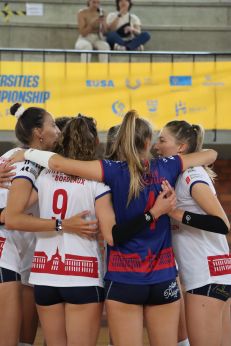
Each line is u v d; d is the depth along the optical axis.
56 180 4.55
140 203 4.40
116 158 4.68
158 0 14.49
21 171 4.63
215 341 4.62
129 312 4.28
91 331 4.41
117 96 10.28
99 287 4.45
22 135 5.02
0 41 13.33
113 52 10.84
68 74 10.29
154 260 4.36
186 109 10.30
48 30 13.43
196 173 4.62
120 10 12.95
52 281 4.38
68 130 4.62
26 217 4.45
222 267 4.73
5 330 4.78
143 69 10.33
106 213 4.39
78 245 4.45
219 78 10.34
